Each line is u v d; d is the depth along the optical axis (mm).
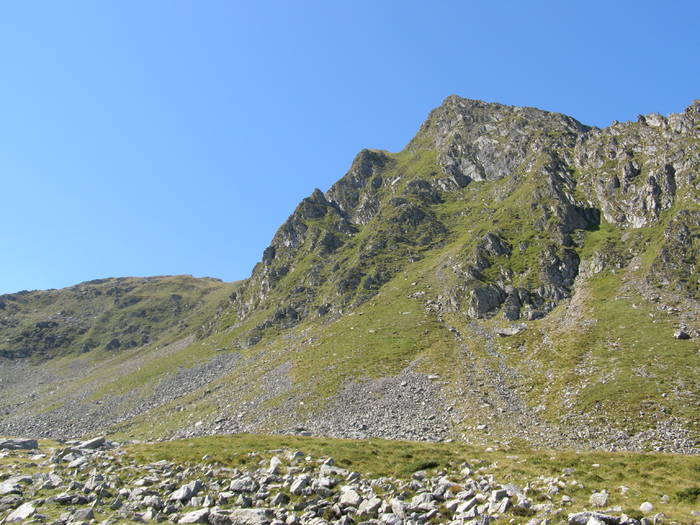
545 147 187875
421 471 35500
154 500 27969
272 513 26594
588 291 111312
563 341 91062
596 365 77125
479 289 122000
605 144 163125
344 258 181000
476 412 68938
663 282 101250
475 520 24375
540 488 29297
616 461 36188
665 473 32094
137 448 44062
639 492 27797
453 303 123812
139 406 118375
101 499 28344
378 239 178375
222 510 26484
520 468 34688
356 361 97625
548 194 156250
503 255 138375
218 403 99250
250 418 82938
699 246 106625
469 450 44812
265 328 156125
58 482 30703
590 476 31500
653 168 139125
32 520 24719
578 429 59781
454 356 94375
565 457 38625
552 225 142000
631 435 55625
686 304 91562
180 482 32500
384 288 148375
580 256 129000
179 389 123562
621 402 63406
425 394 78812
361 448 43906
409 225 186625
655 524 22797
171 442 49719
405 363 93125
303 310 159750
